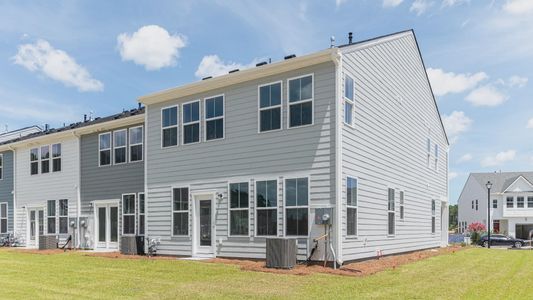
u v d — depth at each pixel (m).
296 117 12.87
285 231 12.76
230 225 14.12
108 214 19.52
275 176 13.15
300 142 12.71
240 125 14.16
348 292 8.65
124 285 9.67
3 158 25.30
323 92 12.38
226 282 9.87
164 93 16.17
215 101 14.94
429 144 21.38
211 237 14.66
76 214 20.69
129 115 19.39
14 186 24.28
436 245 22.02
